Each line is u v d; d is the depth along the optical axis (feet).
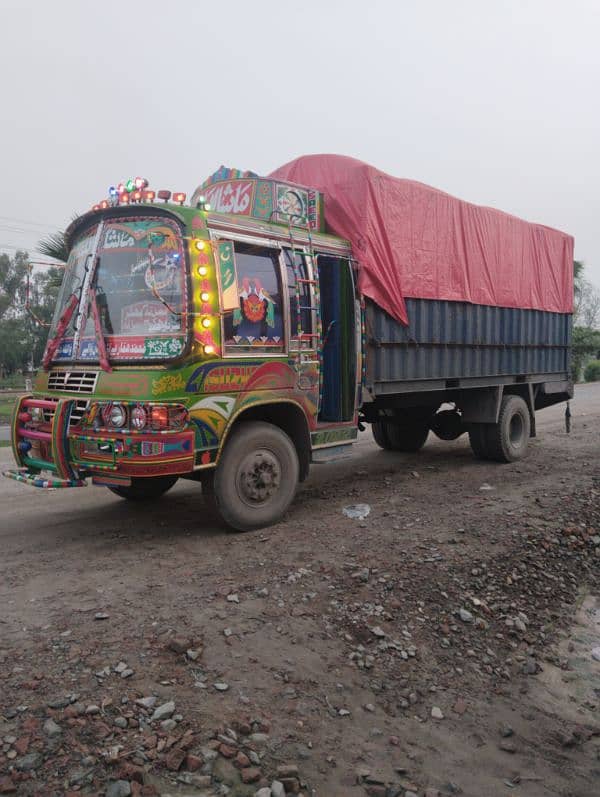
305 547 17.48
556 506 22.25
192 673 11.31
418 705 11.78
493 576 16.88
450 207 26.73
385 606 14.58
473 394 30.35
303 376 20.15
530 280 32.96
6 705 9.95
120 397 16.55
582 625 15.98
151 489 22.74
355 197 22.53
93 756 9.09
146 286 17.08
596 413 54.85
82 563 16.20
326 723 10.68
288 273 19.76
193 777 8.98
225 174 21.97
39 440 18.11
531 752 11.14
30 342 131.34
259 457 18.80
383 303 23.09
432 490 24.56
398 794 9.41
